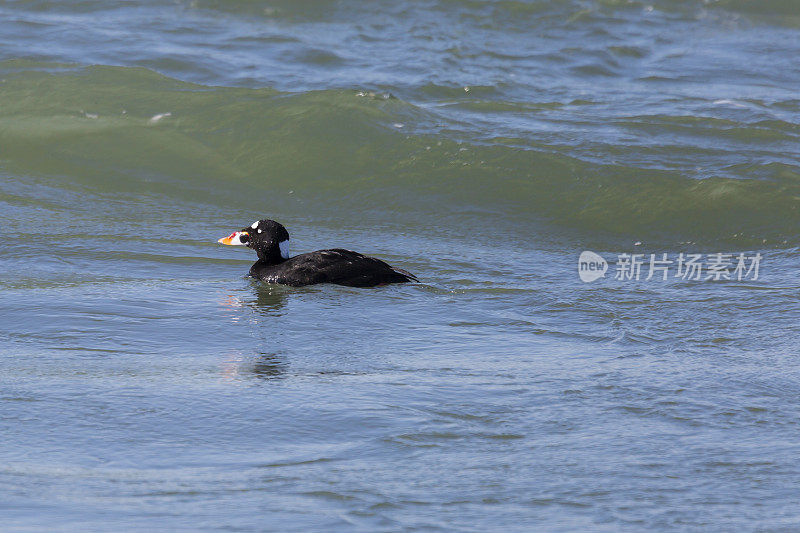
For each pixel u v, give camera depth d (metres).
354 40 28.08
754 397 10.24
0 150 20.95
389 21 29.67
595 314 13.54
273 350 11.84
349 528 7.07
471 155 20.72
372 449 8.72
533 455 8.61
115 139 21.52
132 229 17.53
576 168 20.14
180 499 7.57
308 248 17.08
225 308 13.65
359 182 20.05
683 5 32.22
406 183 19.95
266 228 15.46
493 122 22.47
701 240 17.80
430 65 26.25
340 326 12.93
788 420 9.57
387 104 22.80
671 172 19.98
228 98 23.11
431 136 21.47
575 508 7.55
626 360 11.52
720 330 12.86
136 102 23.02
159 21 29.06
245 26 29.05
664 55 28.34
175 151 21.16
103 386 10.27
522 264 16.30
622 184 19.58
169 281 14.93
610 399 10.10
